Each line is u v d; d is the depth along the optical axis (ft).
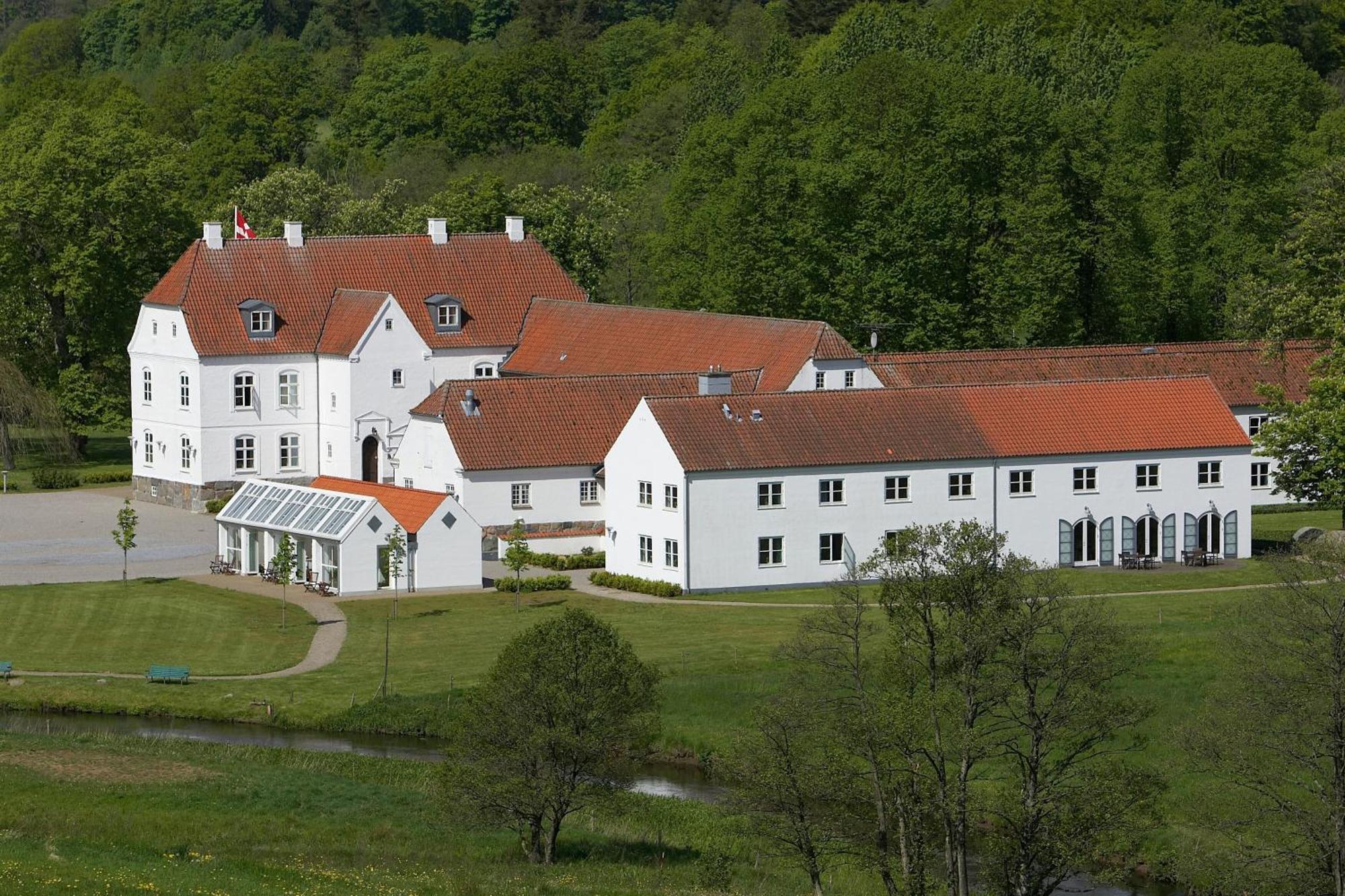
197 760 305.32
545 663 263.90
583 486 465.88
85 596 419.95
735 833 266.77
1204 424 455.63
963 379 510.58
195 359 529.45
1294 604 262.26
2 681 352.28
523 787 261.65
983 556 264.31
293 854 260.42
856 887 264.72
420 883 245.24
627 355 522.88
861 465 428.56
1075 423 449.06
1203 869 254.27
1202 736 259.19
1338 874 243.19
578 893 244.42
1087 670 254.06
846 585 364.58
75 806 276.62
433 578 429.38
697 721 326.24
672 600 414.21
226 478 535.60
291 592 428.15
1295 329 480.64
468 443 459.32
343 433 535.60
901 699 247.70
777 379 479.41
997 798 257.96
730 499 420.77
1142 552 450.30
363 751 319.68
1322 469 429.38
